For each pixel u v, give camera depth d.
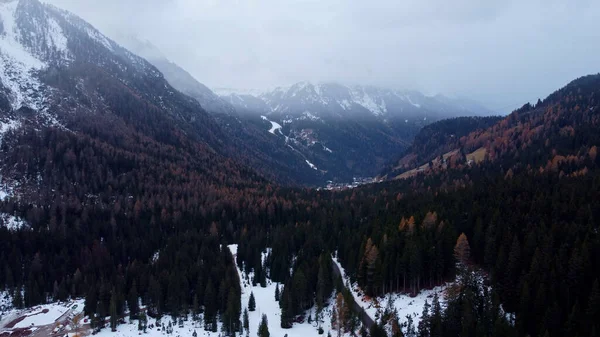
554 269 87.25
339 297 100.88
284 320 109.38
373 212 173.88
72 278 148.75
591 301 76.62
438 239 112.31
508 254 99.44
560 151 197.88
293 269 136.38
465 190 156.00
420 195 179.12
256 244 157.00
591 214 106.88
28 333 118.19
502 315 84.19
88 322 122.62
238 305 113.31
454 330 83.81
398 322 95.19
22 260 155.38
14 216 178.12
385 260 111.12
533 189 135.88
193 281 132.88
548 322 78.06
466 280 95.06
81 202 193.25
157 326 118.31
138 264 146.25
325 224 165.62
